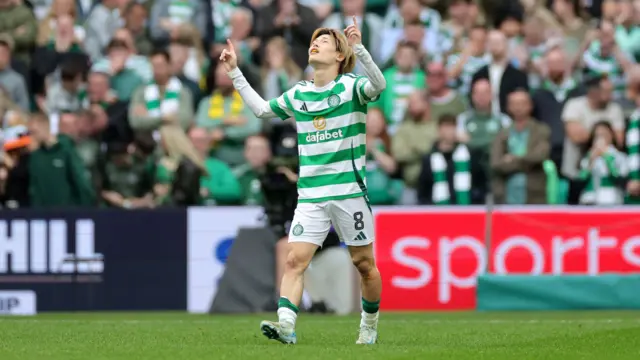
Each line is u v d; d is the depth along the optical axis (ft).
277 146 124.16
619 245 124.98
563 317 109.81
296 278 67.00
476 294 122.72
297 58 160.04
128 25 162.09
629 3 161.48
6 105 149.59
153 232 124.57
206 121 145.79
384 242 124.47
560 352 64.69
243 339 73.87
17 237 123.03
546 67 153.99
